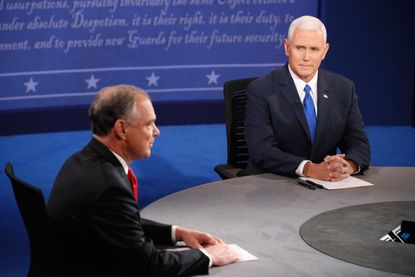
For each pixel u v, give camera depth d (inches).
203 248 137.1
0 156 390.9
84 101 436.1
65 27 419.8
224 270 130.2
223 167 234.2
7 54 416.5
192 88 445.4
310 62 209.3
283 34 440.8
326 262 132.8
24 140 421.1
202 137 430.6
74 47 424.5
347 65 447.5
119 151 135.3
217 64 442.3
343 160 194.4
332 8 437.4
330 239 144.9
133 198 130.0
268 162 203.2
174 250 141.6
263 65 445.4
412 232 148.9
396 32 446.0
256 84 218.8
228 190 182.5
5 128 428.5
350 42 443.8
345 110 218.7
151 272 126.8
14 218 298.5
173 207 168.2
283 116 213.6
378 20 442.6
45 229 125.8
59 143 416.2
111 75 433.7
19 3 409.7
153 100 442.6
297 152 215.5
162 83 440.5
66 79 429.1
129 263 127.1
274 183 189.6
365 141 216.1
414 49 450.0
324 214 161.5
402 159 390.9
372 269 129.3
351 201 172.1
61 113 435.2
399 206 167.9
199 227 154.0
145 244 128.2
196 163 381.7
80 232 126.6
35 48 419.2
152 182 350.3
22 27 414.3
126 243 126.5
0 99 422.6
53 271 130.3
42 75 425.1
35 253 138.3
